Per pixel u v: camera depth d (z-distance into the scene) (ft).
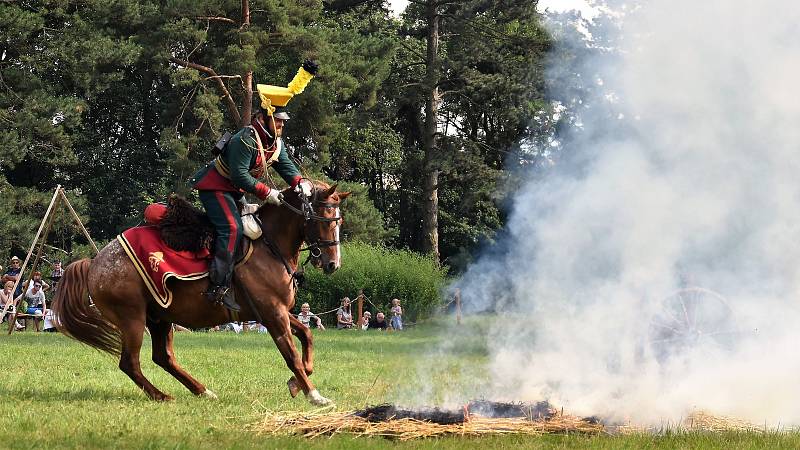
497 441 29.76
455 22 172.45
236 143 38.81
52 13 155.02
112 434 30.01
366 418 31.83
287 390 43.60
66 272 40.78
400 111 214.69
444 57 181.78
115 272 39.06
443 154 178.81
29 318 104.68
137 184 183.73
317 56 156.87
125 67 180.86
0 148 139.33
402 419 31.32
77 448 27.63
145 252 38.93
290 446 28.50
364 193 167.32
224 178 39.24
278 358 62.64
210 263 39.04
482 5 169.48
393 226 226.79
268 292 39.19
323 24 190.39
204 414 35.06
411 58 207.62
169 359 40.81
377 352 71.46
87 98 158.51
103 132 189.78
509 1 166.50
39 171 181.16
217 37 159.84
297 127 161.99
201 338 89.76
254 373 51.90
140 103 185.26
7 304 90.27
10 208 143.43
